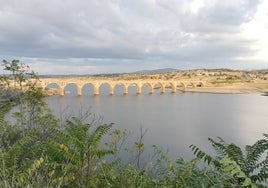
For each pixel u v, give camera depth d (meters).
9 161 6.80
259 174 5.78
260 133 54.25
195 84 195.12
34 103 14.77
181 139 45.22
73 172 6.16
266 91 176.50
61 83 131.75
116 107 88.56
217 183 5.26
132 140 31.81
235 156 6.26
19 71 15.34
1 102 13.64
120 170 6.74
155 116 72.12
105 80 147.38
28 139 7.59
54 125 11.62
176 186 6.09
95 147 6.36
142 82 161.00
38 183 5.34
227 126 61.06
